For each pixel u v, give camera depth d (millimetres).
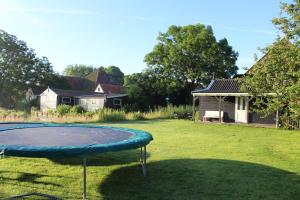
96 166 7223
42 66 48000
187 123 19969
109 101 33125
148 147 9906
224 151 9477
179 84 37719
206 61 38250
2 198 5113
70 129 7863
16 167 7039
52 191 5559
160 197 5371
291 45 8664
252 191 5723
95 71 61781
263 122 19906
